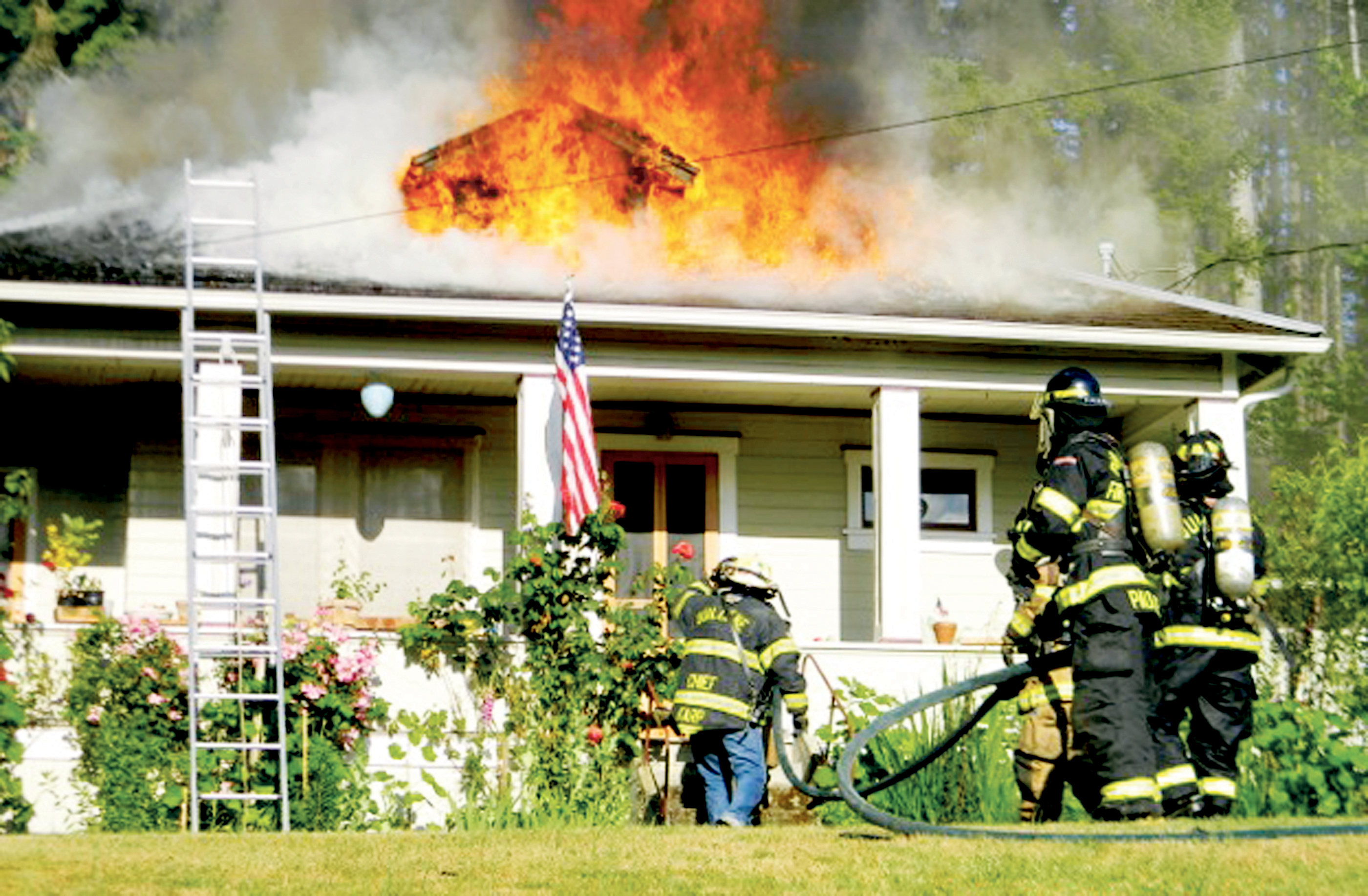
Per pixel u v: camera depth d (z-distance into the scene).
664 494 21.47
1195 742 12.55
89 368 19.06
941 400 20.66
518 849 9.65
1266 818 11.65
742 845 9.74
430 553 20.83
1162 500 11.09
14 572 20.34
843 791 10.35
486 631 15.91
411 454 21.00
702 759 14.38
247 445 20.53
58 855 9.42
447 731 15.68
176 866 9.00
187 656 15.03
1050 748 12.49
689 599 14.59
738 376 19.27
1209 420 20.00
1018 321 19.44
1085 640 10.95
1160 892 8.16
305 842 10.10
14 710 14.19
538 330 18.92
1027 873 8.59
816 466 21.83
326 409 20.73
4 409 20.66
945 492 22.03
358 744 15.48
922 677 17.31
